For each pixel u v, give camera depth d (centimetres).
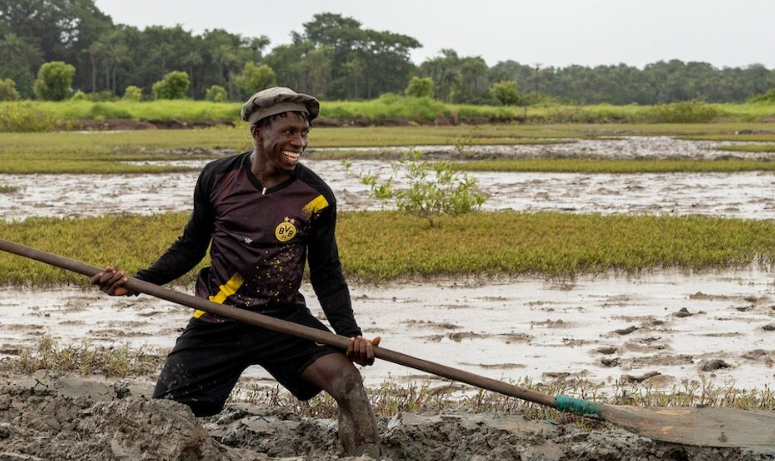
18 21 13562
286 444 446
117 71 12875
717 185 2019
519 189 1923
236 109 6862
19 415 455
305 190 409
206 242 434
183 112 6719
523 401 536
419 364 399
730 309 819
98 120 6256
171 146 3559
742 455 417
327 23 14375
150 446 382
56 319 772
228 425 475
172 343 695
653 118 7469
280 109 398
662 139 4269
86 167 2430
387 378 610
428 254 1039
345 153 3123
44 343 669
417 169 1385
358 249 1074
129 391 497
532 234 1205
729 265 1039
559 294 880
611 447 435
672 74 16662
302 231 410
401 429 445
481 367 635
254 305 407
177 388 411
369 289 898
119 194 1827
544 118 7919
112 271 397
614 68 17075
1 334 720
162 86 8838
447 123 7594
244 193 408
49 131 5575
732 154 3131
